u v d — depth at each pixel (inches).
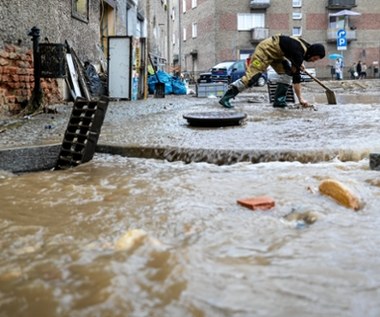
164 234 77.3
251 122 222.5
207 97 485.4
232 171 128.6
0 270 61.1
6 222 84.6
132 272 58.7
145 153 151.6
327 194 96.5
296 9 1547.7
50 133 189.2
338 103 370.0
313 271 59.9
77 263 62.4
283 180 114.3
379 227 78.3
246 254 66.6
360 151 142.1
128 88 422.9
